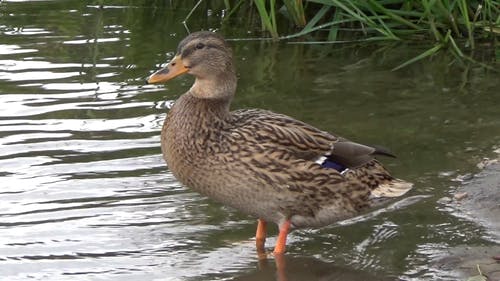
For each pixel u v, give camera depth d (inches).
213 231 404.2
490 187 430.0
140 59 588.1
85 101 528.1
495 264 367.6
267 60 589.3
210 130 378.6
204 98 383.2
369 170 389.4
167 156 387.9
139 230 402.0
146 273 368.8
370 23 606.2
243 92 538.3
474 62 582.9
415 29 616.7
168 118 387.2
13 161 457.4
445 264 370.6
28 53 597.6
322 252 387.5
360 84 550.6
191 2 698.8
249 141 374.9
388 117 506.6
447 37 601.3
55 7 687.7
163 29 642.8
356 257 382.3
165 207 422.0
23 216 409.1
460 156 462.9
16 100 527.8
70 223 404.8
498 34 613.0
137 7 687.7
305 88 544.7
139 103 526.3
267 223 414.6
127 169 452.8
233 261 380.8
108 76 563.2
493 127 493.4
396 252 384.2
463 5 600.7
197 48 390.3
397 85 549.6
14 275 364.5
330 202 384.5
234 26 647.8
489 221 403.9
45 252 381.7
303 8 642.8
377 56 595.2
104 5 691.4
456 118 505.4
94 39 623.5
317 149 382.9
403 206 421.1
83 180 441.4
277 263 379.6
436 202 422.6
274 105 519.2
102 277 364.5
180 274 369.1
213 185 381.4
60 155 464.8
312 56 597.0
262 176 375.9
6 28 641.0
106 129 493.4
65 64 581.3
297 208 383.6
